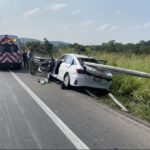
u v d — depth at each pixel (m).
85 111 10.52
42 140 7.12
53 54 34.34
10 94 13.17
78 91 15.26
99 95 14.67
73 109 10.73
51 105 11.17
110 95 13.07
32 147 6.62
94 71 14.44
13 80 18.12
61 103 11.68
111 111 10.80
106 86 14.77
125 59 21.41
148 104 12.73
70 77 15.04
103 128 8.46
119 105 12.09
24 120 8.85
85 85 14.45
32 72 22.14
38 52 36.31
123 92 14.77
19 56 25.47
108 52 28.36
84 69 14.46
